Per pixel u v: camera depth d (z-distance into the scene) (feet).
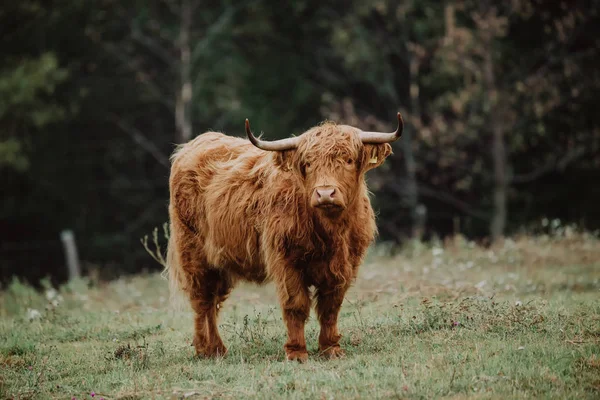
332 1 101.45
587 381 19.98
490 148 82.89
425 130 78.07
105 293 46.50
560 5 81.15
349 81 102.37
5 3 87.71
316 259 23.76
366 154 23.39
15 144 81.51
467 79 75.97
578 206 93.25
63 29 94.79
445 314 27.40
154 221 102.27
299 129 102.53
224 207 25.71
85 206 101.76
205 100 99.81
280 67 102.83
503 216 77.61
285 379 21.39
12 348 29.01
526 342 23.65
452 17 74.95
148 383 22.54
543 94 75.41
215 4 103.65
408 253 53.42
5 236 100.48
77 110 95.50
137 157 104.17
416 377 20.76
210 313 27.07
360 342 25.91
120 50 102.12
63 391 22.66
